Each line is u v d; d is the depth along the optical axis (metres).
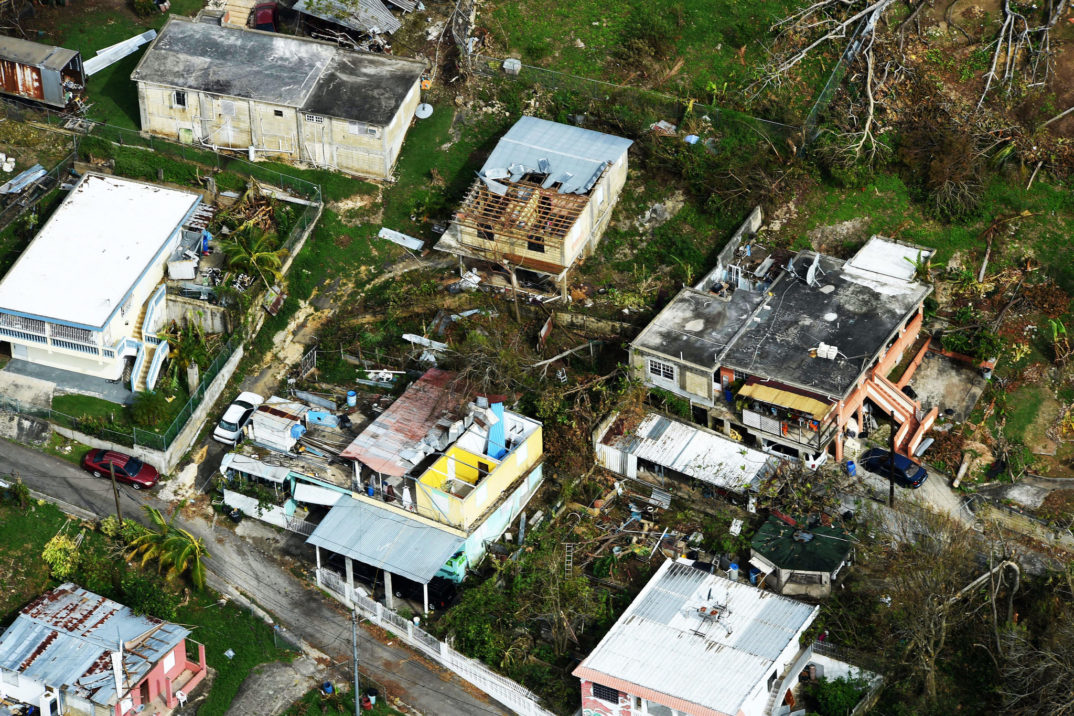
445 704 63.75
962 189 81.25
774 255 80.50
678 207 82.81
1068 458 73.38
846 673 63.59
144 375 75.06
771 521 68.75
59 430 73.19
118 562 68.00
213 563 68.88
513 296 79.12
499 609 65.75
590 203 78.69
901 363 75.88
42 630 63.81
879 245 79.94
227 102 82.88
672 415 74.44
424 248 82.00
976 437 74.19
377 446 69.38
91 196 80.25
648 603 64.81
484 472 68.12
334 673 64.75
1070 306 78.44
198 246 79.69
